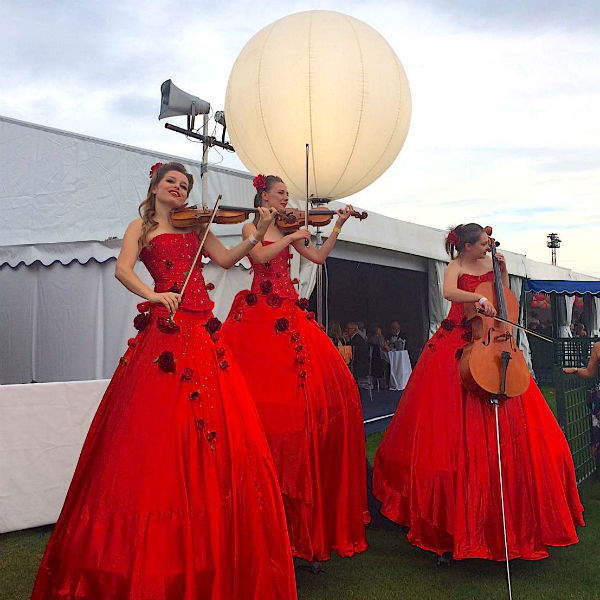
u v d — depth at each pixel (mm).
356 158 4059
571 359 5617
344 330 14000
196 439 2461
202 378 2580
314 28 3914
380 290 15492
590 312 16938
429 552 3822
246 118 4055
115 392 2639
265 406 3426
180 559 2291
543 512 3389
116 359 7227
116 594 2254
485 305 3373
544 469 3471
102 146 7754
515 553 3289
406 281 15195
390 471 3748
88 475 2508
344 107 3852
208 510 2369
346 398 3658
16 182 8242
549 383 14773
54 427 4211
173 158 7426
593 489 5277
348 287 15719
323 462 3480
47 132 8031
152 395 2500
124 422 2475
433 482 3467
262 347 3543
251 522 2473
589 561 3688
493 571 3551
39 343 7844
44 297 7836
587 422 5691
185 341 2637
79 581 2301
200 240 2947
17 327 8039
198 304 2736
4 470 4023
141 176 7496
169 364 2523
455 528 3342
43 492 4176
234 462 2494
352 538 3529
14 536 4102
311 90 3824
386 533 4164
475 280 3695
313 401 3461
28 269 8000
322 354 3666
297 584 3387
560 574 3504
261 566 2451
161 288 2775
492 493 3348
